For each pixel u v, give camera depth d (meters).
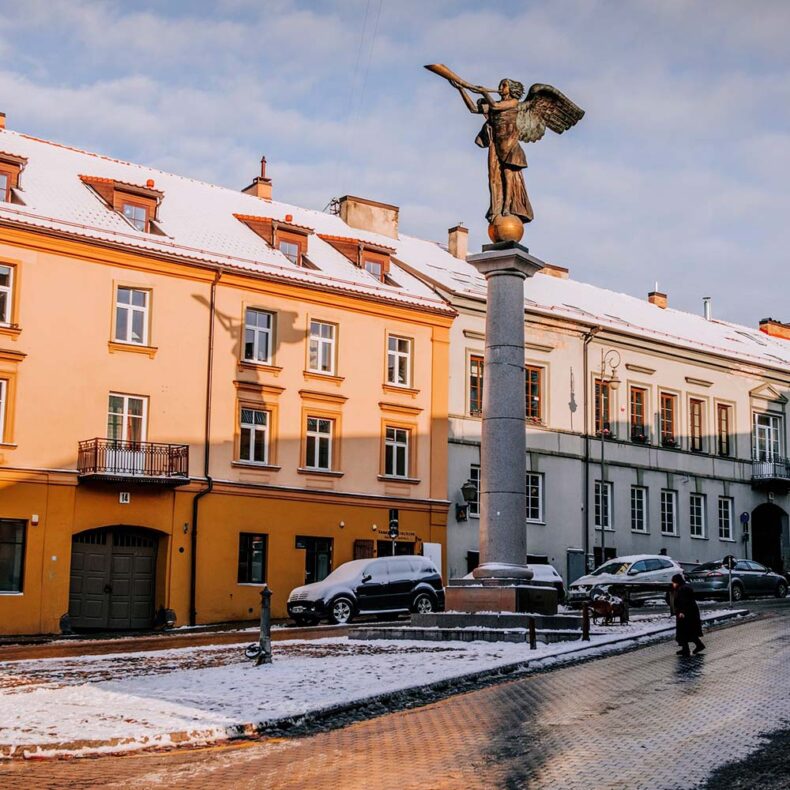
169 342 35.84
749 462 55.69
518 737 12.40
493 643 22.42
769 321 69.50
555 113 27.14
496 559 24.75
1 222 32.59
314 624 32.78
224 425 36.88
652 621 28.22
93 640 29.20
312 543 38.75
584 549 46.91
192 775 10.78
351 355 40.31
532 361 46.31
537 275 55.41
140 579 35.06
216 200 42.66
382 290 41.16
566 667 19.17
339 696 15.05
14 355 32.72
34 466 32.81
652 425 51.03
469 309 44.12
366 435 40.41
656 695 15.33
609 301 56.19
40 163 37.69
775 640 22.58
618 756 11.23
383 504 40.44
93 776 10.80
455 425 43.09
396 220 49.22
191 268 36.50
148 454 34.66
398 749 11.88
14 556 32.50
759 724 12.92
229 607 36.28
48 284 33.62
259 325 38.41
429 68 26.36
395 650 21.64
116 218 36.16
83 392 34.00
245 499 37.06
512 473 24.94
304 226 40.81
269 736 12.98
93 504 33.81
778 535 56.72
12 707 14.38
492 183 26.33
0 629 31.81
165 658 21.23
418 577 33.44
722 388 54.91
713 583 41.16
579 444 47.56
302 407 38.84
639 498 50.16
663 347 51.81
